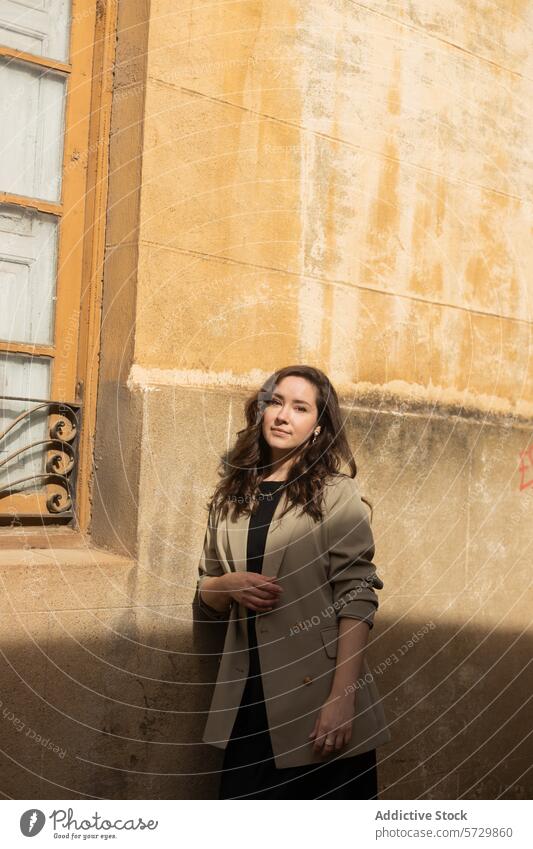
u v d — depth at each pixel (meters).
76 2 3.10
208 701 3.10
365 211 3.57
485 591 4.01
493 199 4.06
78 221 3.09
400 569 3.68
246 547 2.81
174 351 3.03
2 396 2.83
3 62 2.94
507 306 4.12
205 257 3.10
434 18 3.82
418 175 3.76
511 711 4.13
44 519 3.01
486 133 4.03
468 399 3.95
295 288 3.35
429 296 3.80
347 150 3.51
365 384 3.56
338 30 3.48
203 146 3.10
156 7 2.98
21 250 2.97
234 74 3.18
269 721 2.67
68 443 3.04
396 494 3.66
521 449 4.16
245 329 3.21
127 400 2.96
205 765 3.08
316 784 2.75
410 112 3.73
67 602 2.78
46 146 3.03
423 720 3.78
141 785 2.95
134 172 2.98
